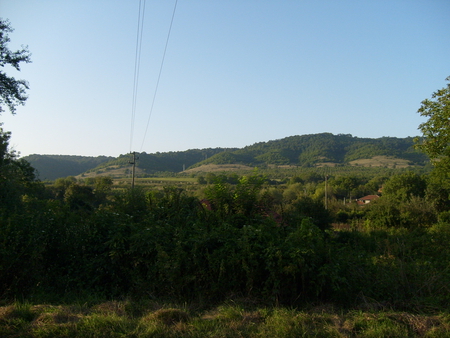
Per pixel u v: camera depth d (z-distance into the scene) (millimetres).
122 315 4945
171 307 5348
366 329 4578
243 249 5859
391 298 5770
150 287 6023
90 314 4996
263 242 6113
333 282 5512
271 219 7230
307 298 5680
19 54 13312
